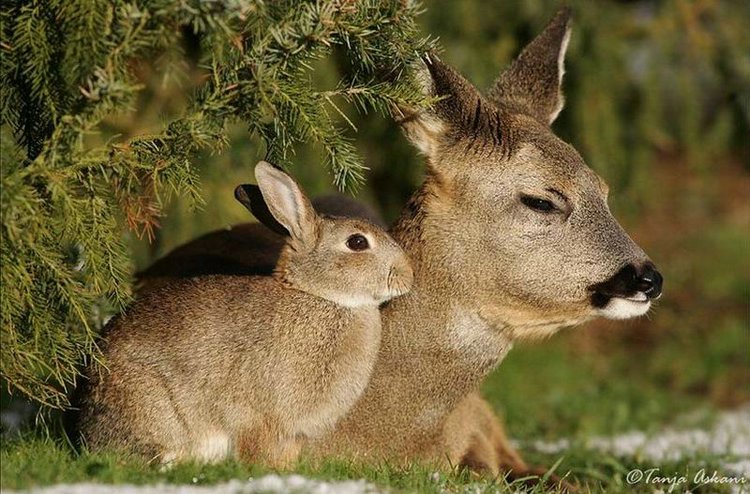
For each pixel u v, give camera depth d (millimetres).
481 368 11695
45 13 10234
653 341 21750
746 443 15500
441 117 11438
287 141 10836
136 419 10531
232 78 10422
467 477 11516
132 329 10719
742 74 21859
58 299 10445
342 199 13891
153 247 15734
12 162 9836
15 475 9305
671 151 28250
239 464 9953
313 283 10812
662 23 21578
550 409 17562
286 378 10555
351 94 11141
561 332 21297
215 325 10555
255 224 13156
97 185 10469
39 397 10727
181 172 10586
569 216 11258
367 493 9586
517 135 11438
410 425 11719
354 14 10594
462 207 11352
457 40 19953
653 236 25312
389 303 11539
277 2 10539
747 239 25344
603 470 13695
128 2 10062
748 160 27953
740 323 22156
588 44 20875
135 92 10953
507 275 11312
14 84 10555
